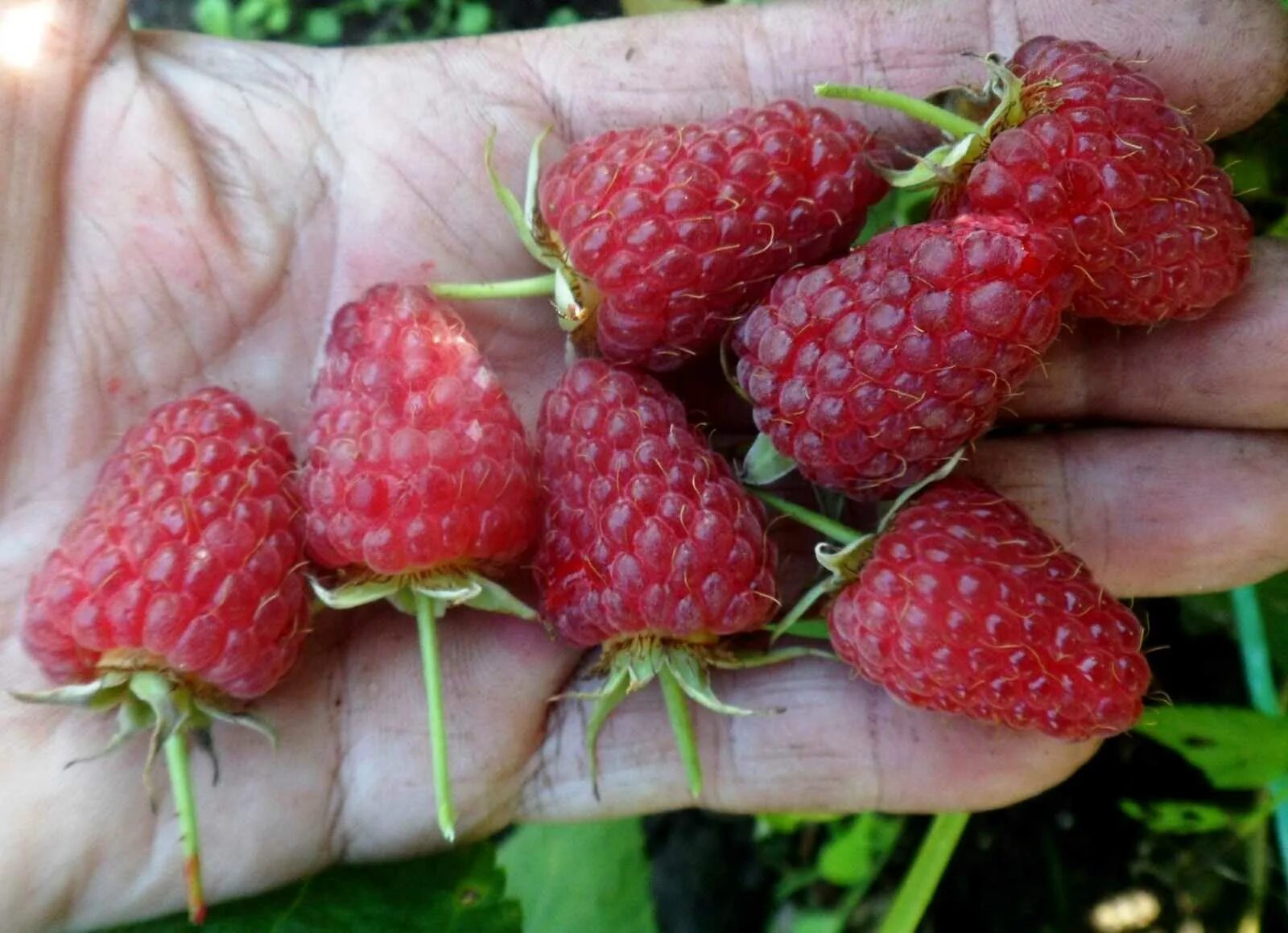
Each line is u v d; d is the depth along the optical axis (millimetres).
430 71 145
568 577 121
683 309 121
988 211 114
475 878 142
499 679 137
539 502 124
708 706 122
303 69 144
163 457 113
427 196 144
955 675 112
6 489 127
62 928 129
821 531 134
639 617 118
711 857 209
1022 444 140
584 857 191
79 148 127
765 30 144
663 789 143
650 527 116
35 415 127
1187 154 118
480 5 223
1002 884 189
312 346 142
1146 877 183
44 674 117
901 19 141
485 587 121
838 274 115
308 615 121
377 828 138
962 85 134
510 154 146
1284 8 132
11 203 121
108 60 128
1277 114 147
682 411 125
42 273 125
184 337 135
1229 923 178
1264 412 134
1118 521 139
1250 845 178
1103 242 115
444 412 115
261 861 133
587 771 142
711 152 119
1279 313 129
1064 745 136
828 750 139
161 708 112
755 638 136
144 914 131
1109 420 141
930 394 111
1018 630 111
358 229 143
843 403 113
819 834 204
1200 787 180
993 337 108
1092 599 113
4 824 122
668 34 145
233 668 112
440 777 119
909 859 197
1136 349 134
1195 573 141
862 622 116
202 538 111
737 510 120
